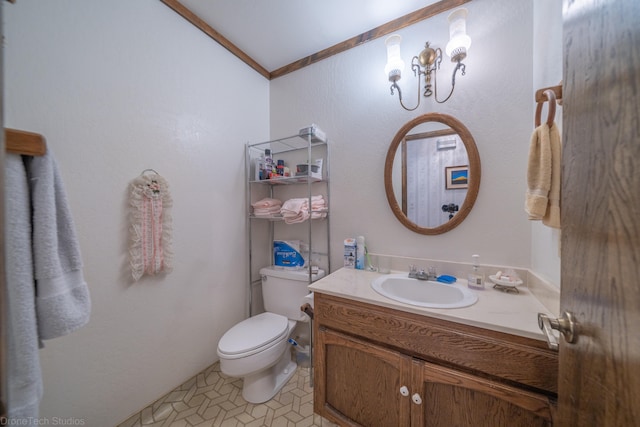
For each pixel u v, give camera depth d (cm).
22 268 42
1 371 27
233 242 167
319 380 114
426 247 137
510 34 117
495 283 108
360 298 102
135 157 116
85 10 100
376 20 147
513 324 76
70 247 50
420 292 123
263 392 132
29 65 86
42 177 45
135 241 113
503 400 76
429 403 88
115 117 109
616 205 34
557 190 75
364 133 156
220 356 120
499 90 119
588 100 43
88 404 101
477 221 124
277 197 193
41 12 89
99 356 104
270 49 172
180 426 116
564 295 52
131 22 114
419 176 138
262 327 139
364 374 102
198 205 144
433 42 135
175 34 133
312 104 176
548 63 94
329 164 168
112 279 108
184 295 137
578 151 46
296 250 174
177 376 133
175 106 133
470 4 126
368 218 155
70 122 96
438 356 86
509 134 117
